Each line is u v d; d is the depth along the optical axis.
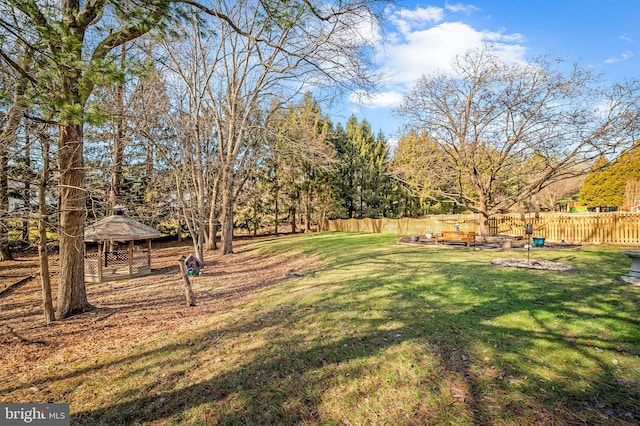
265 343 4.89
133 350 5.07
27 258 19.20
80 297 7.45
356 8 8.14
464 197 18.19
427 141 18.45
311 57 11.44
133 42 7.26
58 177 7.30
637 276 6.62
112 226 13.10
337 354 4.28
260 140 23.27
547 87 14.91
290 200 33.12
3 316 7.72
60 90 3.67
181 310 7.52
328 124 32.75
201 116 19.19
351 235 24.30
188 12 5.24
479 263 9.41
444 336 4.48
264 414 3.20
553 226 15.88
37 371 4.45
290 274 10.84
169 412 3.34
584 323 4.58
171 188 16.67
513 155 16.33
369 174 35.25
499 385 3.34
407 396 3.29
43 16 3.62
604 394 3.10
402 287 7.06
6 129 6.04
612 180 35.72
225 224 20.22
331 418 3.07
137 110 11.87
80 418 3.31
